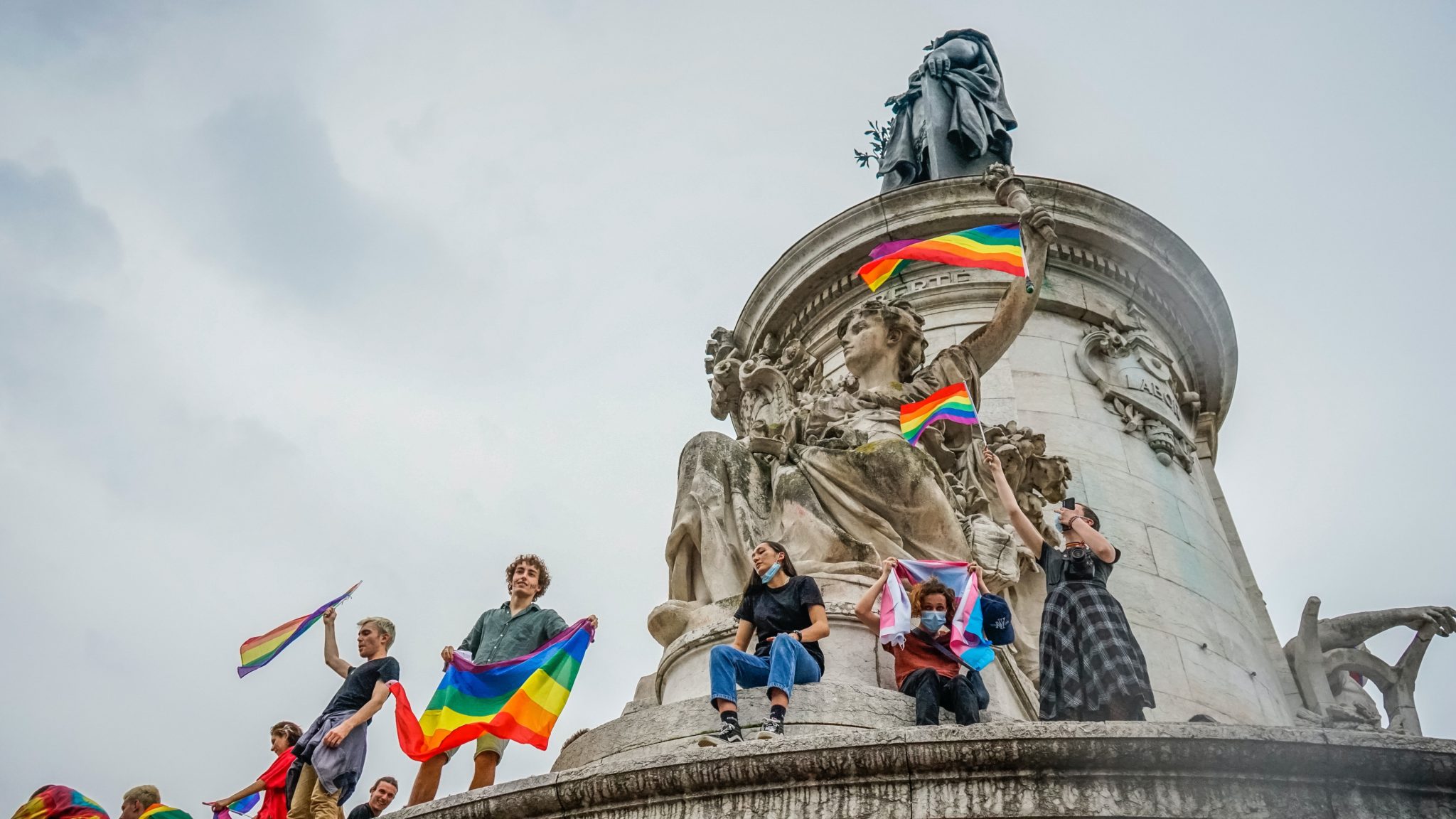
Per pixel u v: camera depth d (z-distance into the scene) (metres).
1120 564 10.62
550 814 5.43
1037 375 11.95
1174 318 13.49
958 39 18.11
